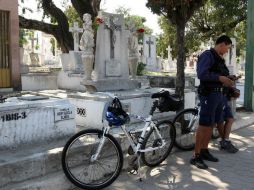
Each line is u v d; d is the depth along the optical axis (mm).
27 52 21547
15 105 4766
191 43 22281
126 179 4820
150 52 21734
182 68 6496
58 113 5320
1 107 4617
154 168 5289
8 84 10594
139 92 7383
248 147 6512
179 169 5262
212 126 5418
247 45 9953
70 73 11484
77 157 4688
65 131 5449
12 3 10344
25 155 4398
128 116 4777
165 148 5543
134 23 8797
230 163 5570
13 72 10602
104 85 7621
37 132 5055
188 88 8797
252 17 9703
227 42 5219
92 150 4836
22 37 24859
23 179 4184
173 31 24172
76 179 4309
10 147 4734
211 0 19469
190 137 6254
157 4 6469
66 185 4367
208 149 6199
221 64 5289
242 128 8133
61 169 4578
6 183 4027
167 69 26281
